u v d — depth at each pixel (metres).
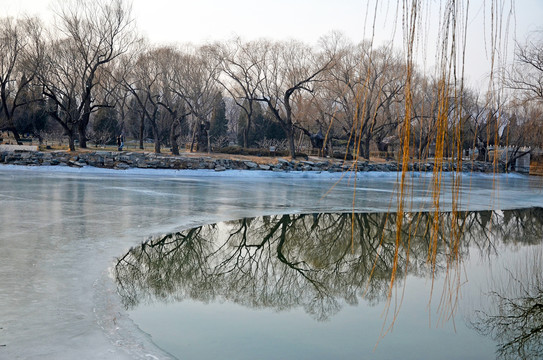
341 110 39.75
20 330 3.90
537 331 4.44
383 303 5.32
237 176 27.73
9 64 37.28
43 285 5.16
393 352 3.95
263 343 4.07
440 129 3.21
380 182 27.17
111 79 41.91
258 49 39.00
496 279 6.44
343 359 3.78
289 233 9.65
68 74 32.56
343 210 13.02
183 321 4.55
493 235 10.23
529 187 25.81
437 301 5.39
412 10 2.92
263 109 60.16
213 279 6.16
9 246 6.91
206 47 39.59
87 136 50.94
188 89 39.72
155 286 5.66
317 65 39.06
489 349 4.05
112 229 8.76
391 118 39.12
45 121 55.84
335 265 7.16
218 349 3.89
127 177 22.58
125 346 3.73
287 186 21.22
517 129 30.89
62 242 7.41
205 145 42.84
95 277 5.62
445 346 4.09
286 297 5.49
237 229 9.80
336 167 33.50
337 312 4.99
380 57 24.50
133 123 62.34
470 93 27.27
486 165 38.53
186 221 10.21
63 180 18.91
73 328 4.02
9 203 11.49
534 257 7.97
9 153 25.55
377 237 9.51
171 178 23.52
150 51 38.03
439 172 3.45
